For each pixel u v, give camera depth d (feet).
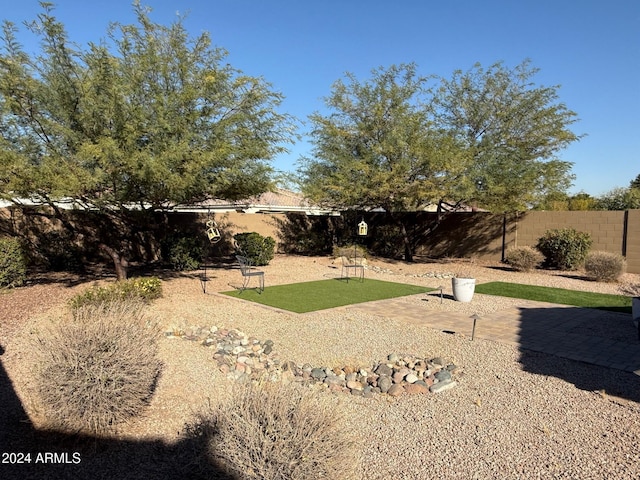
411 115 48.80
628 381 17.20
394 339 22.13
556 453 11.87
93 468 10.72
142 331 14.48
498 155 50.39
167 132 27.99
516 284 41.16
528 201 49.96
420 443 12.35
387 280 42.60
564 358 19.86
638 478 10.71
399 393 15.88
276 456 8.66
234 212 58.80
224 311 26.55
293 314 26.81
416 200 52.16
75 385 11.86
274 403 9.56
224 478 9.04
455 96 56.59
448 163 45.11
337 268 49.83
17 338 19.93
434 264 54.70
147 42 31.17
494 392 16.07
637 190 88.02
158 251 50.67
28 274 37.42
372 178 47.85
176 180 26.53
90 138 27.20
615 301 33.42
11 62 24.98
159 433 12.34
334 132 51.88
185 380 15.83
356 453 10.33
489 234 57.67
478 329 24.63
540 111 53.11
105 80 26.86
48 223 41.70
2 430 12.17
